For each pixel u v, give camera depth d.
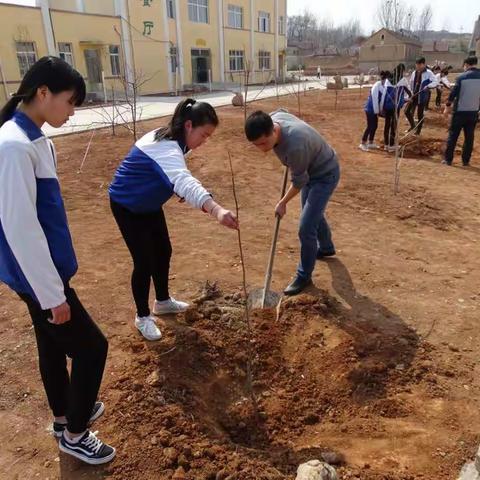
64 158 8.72
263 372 3.19
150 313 3.48
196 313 3.51
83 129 11.97
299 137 3.46
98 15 23.52
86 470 2.26
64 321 1.93
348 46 89.12
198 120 2.66
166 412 2.58
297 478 2.09
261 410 2.90
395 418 2.75
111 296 3.91
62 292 1.89
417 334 3.44
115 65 24.91
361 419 2.77
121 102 19.55
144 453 2.32
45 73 1.78
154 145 2.71
